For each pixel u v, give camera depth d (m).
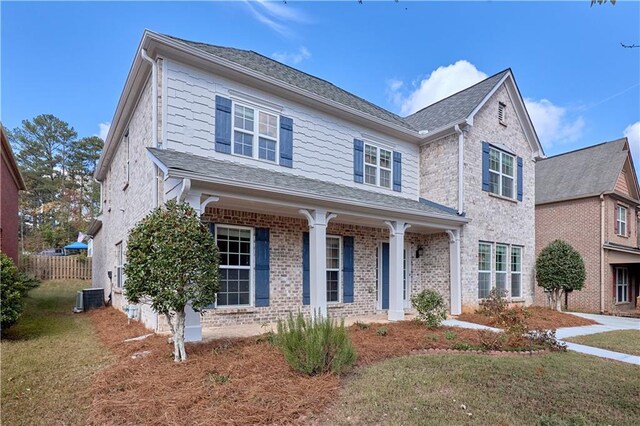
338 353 5.21
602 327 10.88
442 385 4.98
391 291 10.06
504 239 13.56
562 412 4.26
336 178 10.95
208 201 6.81
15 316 7.83
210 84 8.58
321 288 8.35
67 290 18.28
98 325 9.10
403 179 12.91
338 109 10.86
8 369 5.47
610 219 16.98
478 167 12.71
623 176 18.36
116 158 12.80
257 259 8.94
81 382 4.91
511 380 5.27
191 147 8.15
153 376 4.91
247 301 8.84
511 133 14.34
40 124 43.69
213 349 6.05
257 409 4.00
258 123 9.38
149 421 3.73
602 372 5.83
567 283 13.81
